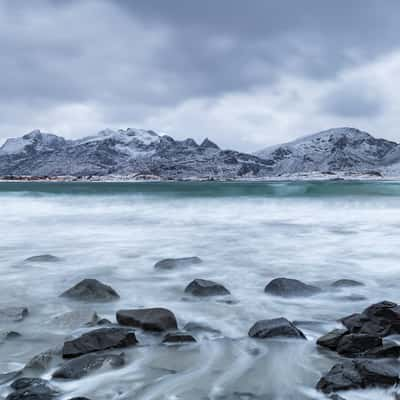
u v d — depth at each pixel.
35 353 4.85
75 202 32.91
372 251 12.30
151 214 25.19
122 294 7.62
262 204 30.08
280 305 6.86
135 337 5.05
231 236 15.66
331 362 4.48
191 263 10.27
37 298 7.34
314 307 6.75
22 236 15.73
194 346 4.97
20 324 5.85
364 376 3.79
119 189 64.88
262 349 4.88
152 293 7.69
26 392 3.68
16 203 32.69
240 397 3.73
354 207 27.78
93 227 18.67
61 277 9.08
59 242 14.30
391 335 5.15
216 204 30.62
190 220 21.61
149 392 3.84
